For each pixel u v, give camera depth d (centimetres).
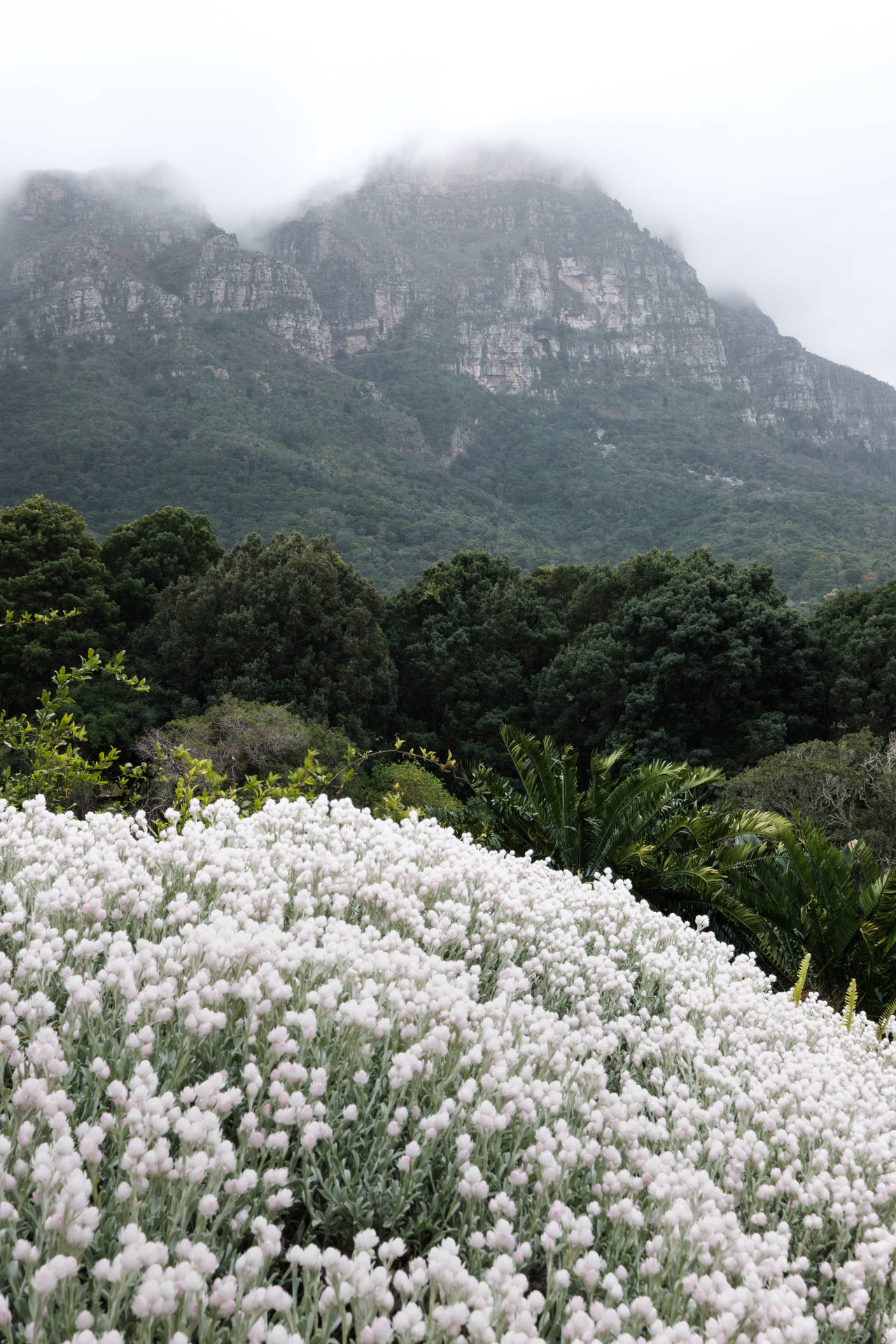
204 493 14375
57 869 307
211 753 1955
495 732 3219
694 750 2797
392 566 11606
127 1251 142
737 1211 253
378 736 2916
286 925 337
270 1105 193
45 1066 183
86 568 2848
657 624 2834
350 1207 196
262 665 2659
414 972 262
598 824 995
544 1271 211
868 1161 283
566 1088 255
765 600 2992
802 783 1797
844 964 872
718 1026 382
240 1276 152
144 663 2756
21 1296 150
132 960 219
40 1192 164
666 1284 204
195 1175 164
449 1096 242
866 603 3025
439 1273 157
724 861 964
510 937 360
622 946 448
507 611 3419
